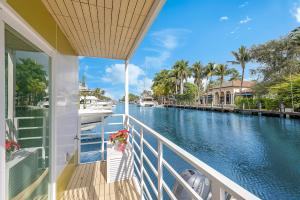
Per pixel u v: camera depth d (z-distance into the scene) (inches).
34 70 68.6
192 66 1683.1
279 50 1027.9
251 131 637.9
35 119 69.7
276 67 1036.5
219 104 1552.7
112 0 75.7
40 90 74.5
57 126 91.0
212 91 1716.3
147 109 1883.6
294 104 848.9
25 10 56.0
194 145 478.6
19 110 57.2
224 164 348.8
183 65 1727.4
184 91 1920.5
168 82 1942.7
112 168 121.5
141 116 1136.8
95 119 287.7
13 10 47.9
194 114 1238.9
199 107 1537.9
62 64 104.7
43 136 77.9
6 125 49.3
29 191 64.8
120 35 115.3
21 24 55.2
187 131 649.0
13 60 53.0
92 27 102.0
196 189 65.2
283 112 853.8
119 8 82.1
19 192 57.3
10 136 51.5
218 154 405.7
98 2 77.0
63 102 105.3
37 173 71.8
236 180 283.0
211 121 884.0
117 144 131.5
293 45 971.3
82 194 106.1
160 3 74.0
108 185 117.0
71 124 128.1
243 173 308.2
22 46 58.8
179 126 751.1
